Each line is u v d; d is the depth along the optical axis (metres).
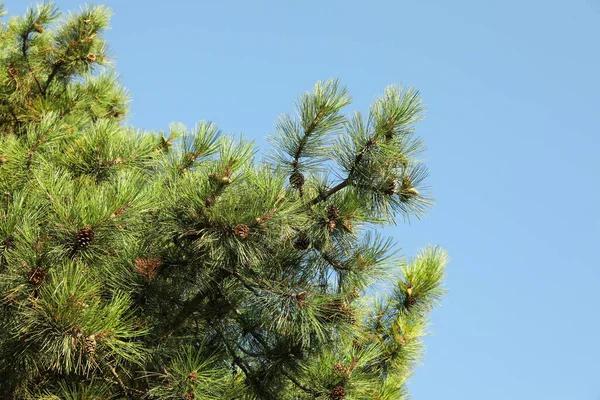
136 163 5.91
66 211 4.42
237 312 5.95
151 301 5.74
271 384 5.87
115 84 10.09
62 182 4.98
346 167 5.22
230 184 4.81
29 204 4.96
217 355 5.51
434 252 6.39
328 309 5.34
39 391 5.25
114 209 4.46
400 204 5.30
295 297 5.24
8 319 4.60
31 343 4.69
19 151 5.84
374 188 5.25
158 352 5.52
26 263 4.38
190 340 5.87
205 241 4.86
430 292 6.24
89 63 9.53
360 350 5.66
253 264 5.23
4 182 5.72
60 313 4.23
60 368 4.88
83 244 4.40
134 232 4.96
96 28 9.34
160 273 5.69
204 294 5.83
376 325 6.37
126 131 6.75
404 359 6.31
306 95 5.24
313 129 5.19
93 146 5.86
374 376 6.14
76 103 9.34
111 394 5.25
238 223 4.86
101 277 5.38
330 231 5.18
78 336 4.29
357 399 5.48
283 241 5.30
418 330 6.29
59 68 9.53
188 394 4.98
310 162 5.29
